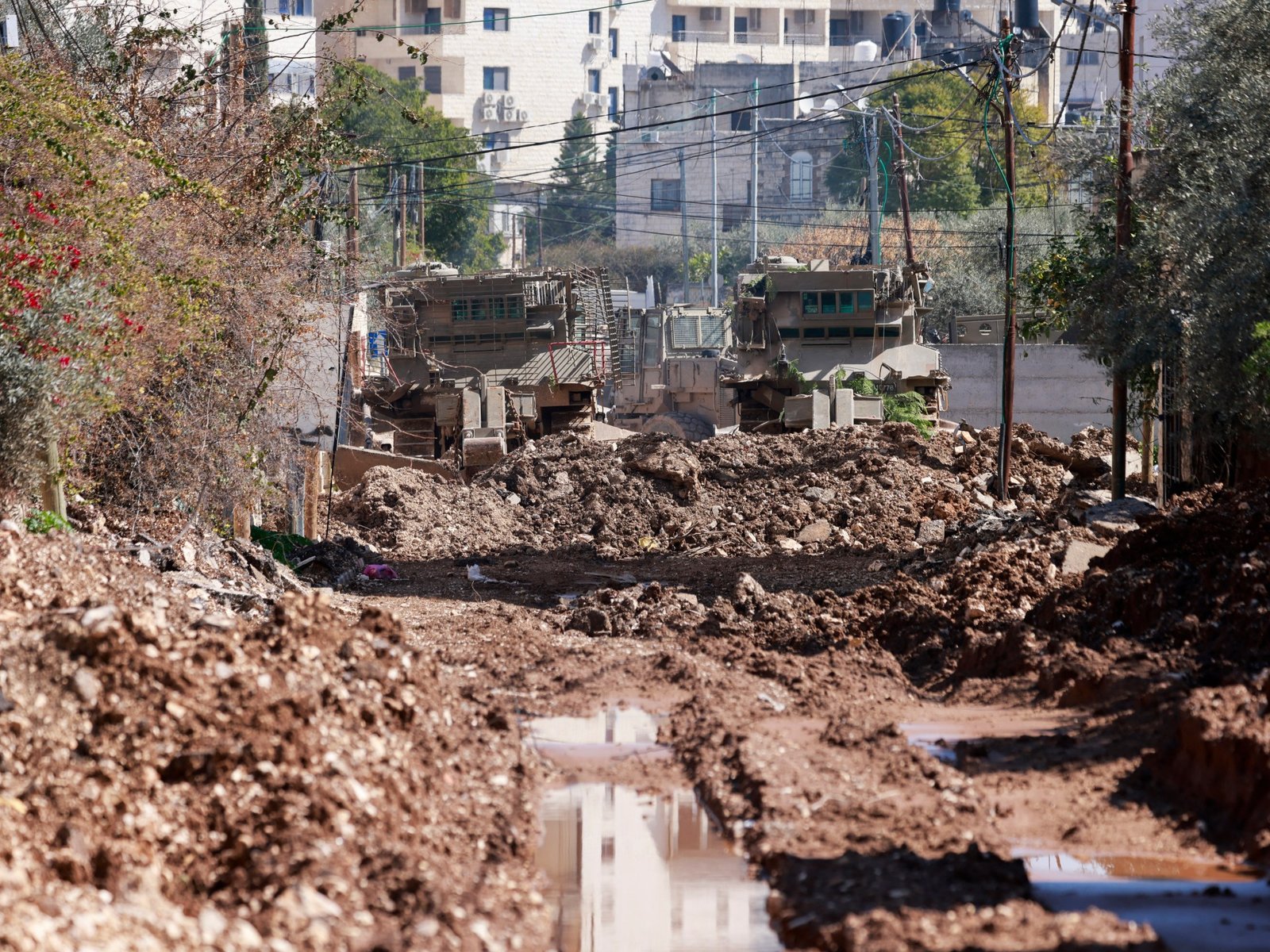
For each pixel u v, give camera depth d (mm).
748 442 58656
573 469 56688
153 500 32281
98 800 12469
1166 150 36875
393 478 55062
